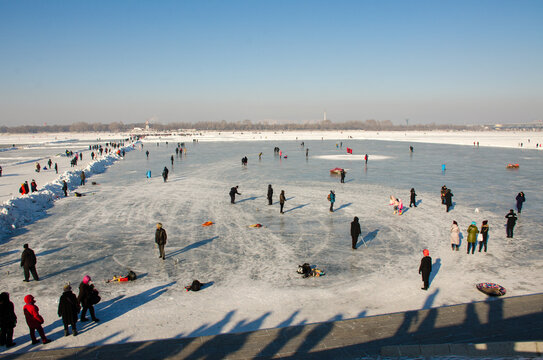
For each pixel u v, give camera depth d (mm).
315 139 135500
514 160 55375
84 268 14508
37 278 13398
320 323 10000
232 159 60000
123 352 8766
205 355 8562
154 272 14008
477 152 71125
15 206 22531
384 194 29641
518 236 18016
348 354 8492
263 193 30750
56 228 20531
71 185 34750
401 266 14258
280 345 8953
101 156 67000
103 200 28484
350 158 60031
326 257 15414
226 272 13891
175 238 18438
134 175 42844
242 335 9477
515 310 10430
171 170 46875
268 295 11883
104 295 12102
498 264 14297
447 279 12914
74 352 8828
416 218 21953
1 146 118250
